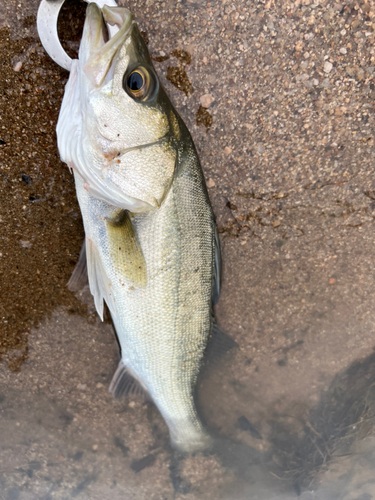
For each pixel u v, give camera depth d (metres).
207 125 0.46
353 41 0.44
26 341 0.49
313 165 0.48
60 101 0.44
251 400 0.54
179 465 0.53
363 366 0.54
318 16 0.43
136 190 0.37
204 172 0.47
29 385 0.50
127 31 0.34
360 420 0.53
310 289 0.51
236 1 0.43
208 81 0.45
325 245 0.50
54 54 0.41
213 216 0.43
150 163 0.37
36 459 0.51
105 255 0.41
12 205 0.46
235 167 0.47
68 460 0.52
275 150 0.47
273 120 0.46
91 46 0.35
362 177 0.48
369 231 0.50
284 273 0.51
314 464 0.54
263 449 0.54
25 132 0.44
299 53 0.44
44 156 0.45
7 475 0.51
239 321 0.52
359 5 0.43
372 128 0.46
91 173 0.37
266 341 0.52
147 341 0.43
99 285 0.42
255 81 0.45
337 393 0.54
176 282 0.41
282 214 0.49
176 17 0.43
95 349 0.50
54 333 0.49
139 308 0.42
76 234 0.47
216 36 0.44
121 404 0.52
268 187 0.48
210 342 0.48
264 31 0.44
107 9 0.36
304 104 0.46
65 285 0.48
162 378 0.45
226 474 0.54
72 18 0.42
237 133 0.46
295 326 0.52
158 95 0.36
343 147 0.47
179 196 0.40
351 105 0.46
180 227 0.40
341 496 0.54
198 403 0.52
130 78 0.35
